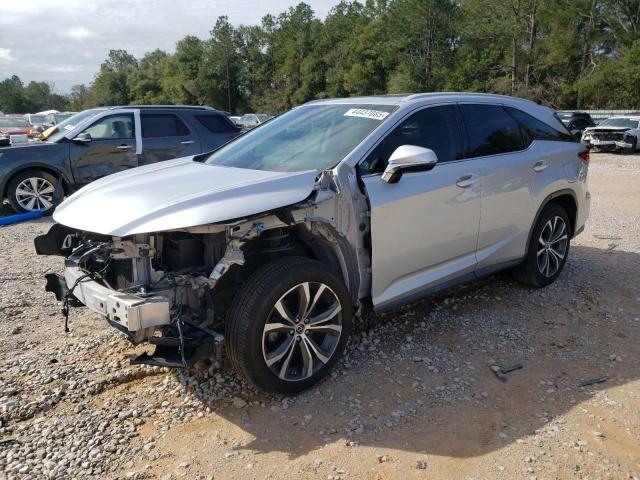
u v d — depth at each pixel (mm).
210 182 3424
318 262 3393
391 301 3867
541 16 50094
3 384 3553
